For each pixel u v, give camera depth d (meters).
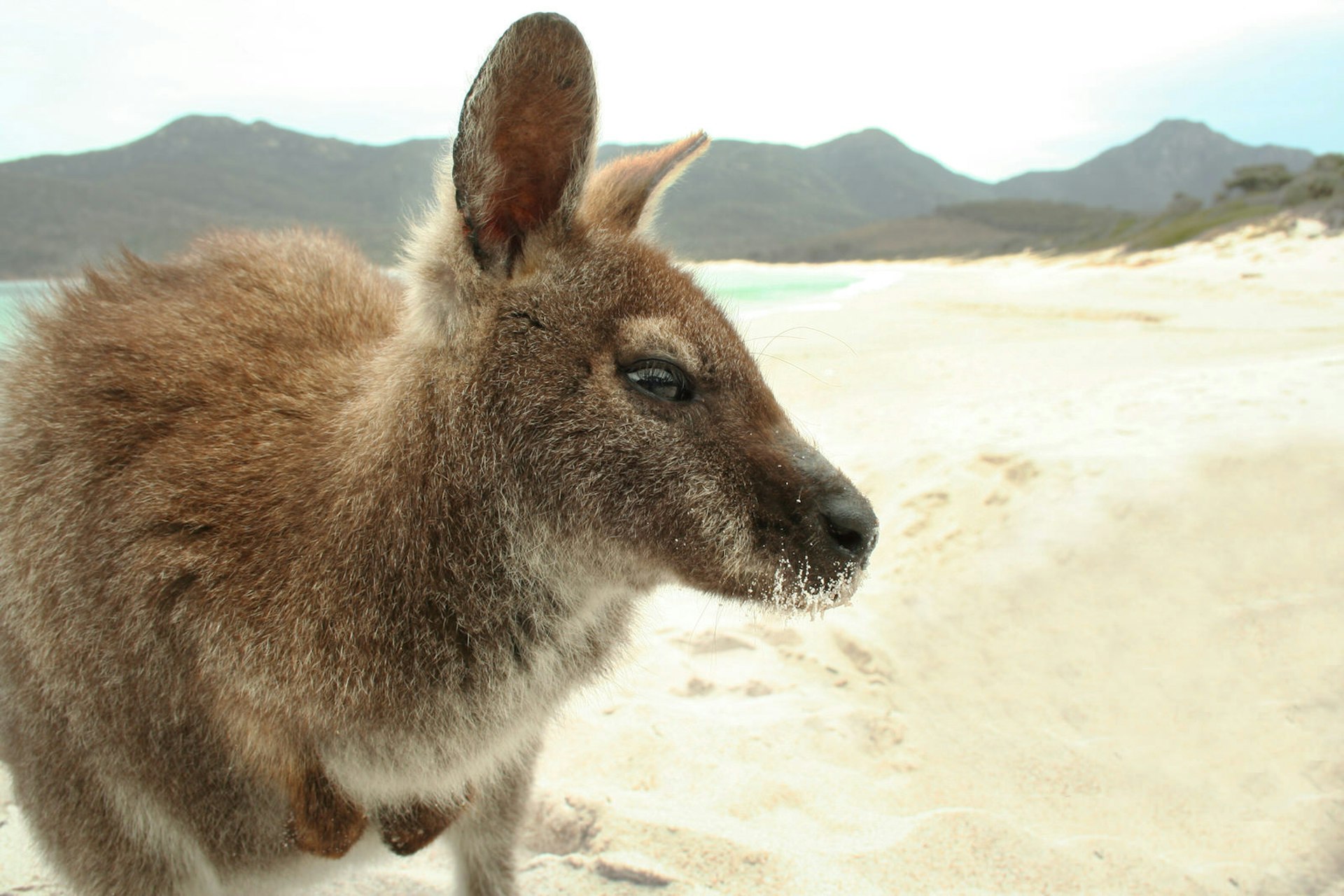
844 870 0.43
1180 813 0.46
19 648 0.34
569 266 0.34
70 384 0.34
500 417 0.33
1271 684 0.53
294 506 0.32
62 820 0.34
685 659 0.63
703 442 0.33
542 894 0.42
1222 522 0.67
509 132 0.33
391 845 0.36
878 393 1.43
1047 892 0.41
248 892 0.37
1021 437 0.95
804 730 0.54
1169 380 1.15
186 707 0.32
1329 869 0.42
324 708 0.31
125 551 0.32
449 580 0.33
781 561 0.34
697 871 0.43
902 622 0.65
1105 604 0.62
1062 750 0.51
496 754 0.36
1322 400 0.90
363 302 0.42
